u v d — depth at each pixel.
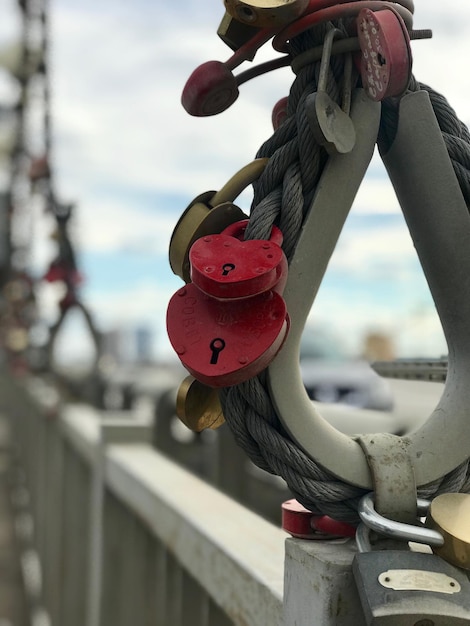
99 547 2.35
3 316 11.80
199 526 1.35
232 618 1.15
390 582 0.68
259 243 0.74
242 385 0.77
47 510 4.50
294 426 0.77
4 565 5.39
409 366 1.31
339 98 0.80
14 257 9.99
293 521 0.84
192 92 0.84
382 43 0.73
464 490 0.83
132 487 1.97
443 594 0.67
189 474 1.89
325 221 0.79
